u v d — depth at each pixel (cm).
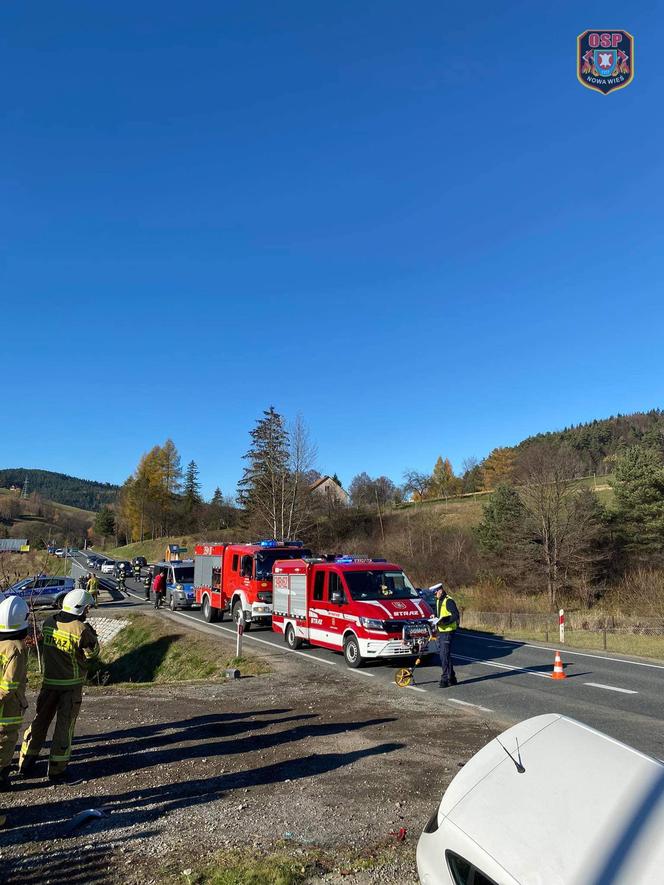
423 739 782
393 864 444
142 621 2636
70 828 511
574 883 206
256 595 2044
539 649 1691
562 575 3784
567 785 254
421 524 5431
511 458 7131
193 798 579
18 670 578
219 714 944
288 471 5462
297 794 587
